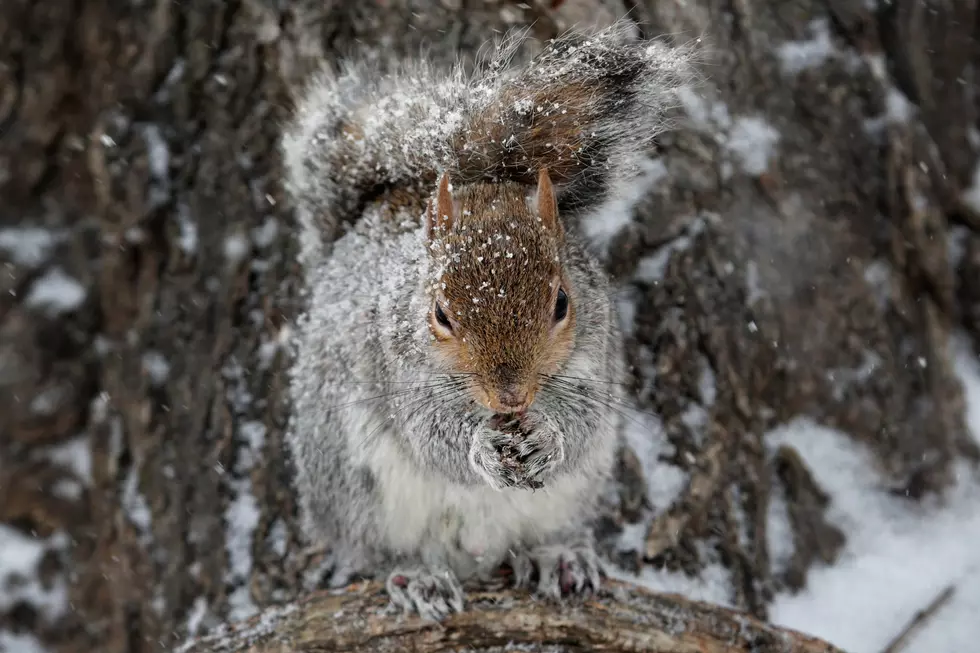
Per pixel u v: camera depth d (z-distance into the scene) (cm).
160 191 968
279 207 969
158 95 974
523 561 864
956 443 962
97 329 987
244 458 948
